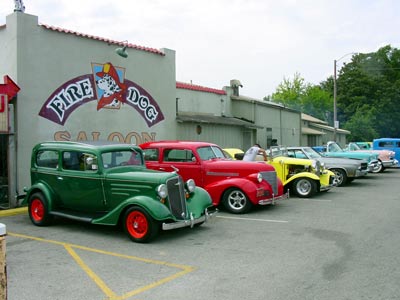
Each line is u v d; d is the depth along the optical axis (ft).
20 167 36.91
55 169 28.86
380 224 29.32
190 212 26.35
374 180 62.39
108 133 45.29
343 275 18.11
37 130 38.45
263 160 45.39
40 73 38.73
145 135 50.06
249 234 26.53
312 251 22.24
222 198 34.58
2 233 10.39
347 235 25.96
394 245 23.35
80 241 24.94
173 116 54.75
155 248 23.21
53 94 39.78
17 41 36.94
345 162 54.29
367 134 172.04
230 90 83.05
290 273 18.49
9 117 34.78
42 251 22.72
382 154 76.84
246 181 33.60
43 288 16.97
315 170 44.06
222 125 68.18
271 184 35.32
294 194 44.91
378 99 204.13
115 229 28.19
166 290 16.56
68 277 18.31
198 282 17.46
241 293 16.11
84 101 42.75
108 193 26.30
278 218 31.94
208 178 35.01
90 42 43.34
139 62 49.21
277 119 91.97
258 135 82.33
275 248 22.97
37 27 38.55
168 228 24.08
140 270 19.21
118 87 46.39
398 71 222.48
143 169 28.45
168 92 53.78
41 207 29.14
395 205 37.96
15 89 34.88
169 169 36.09
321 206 37.63
